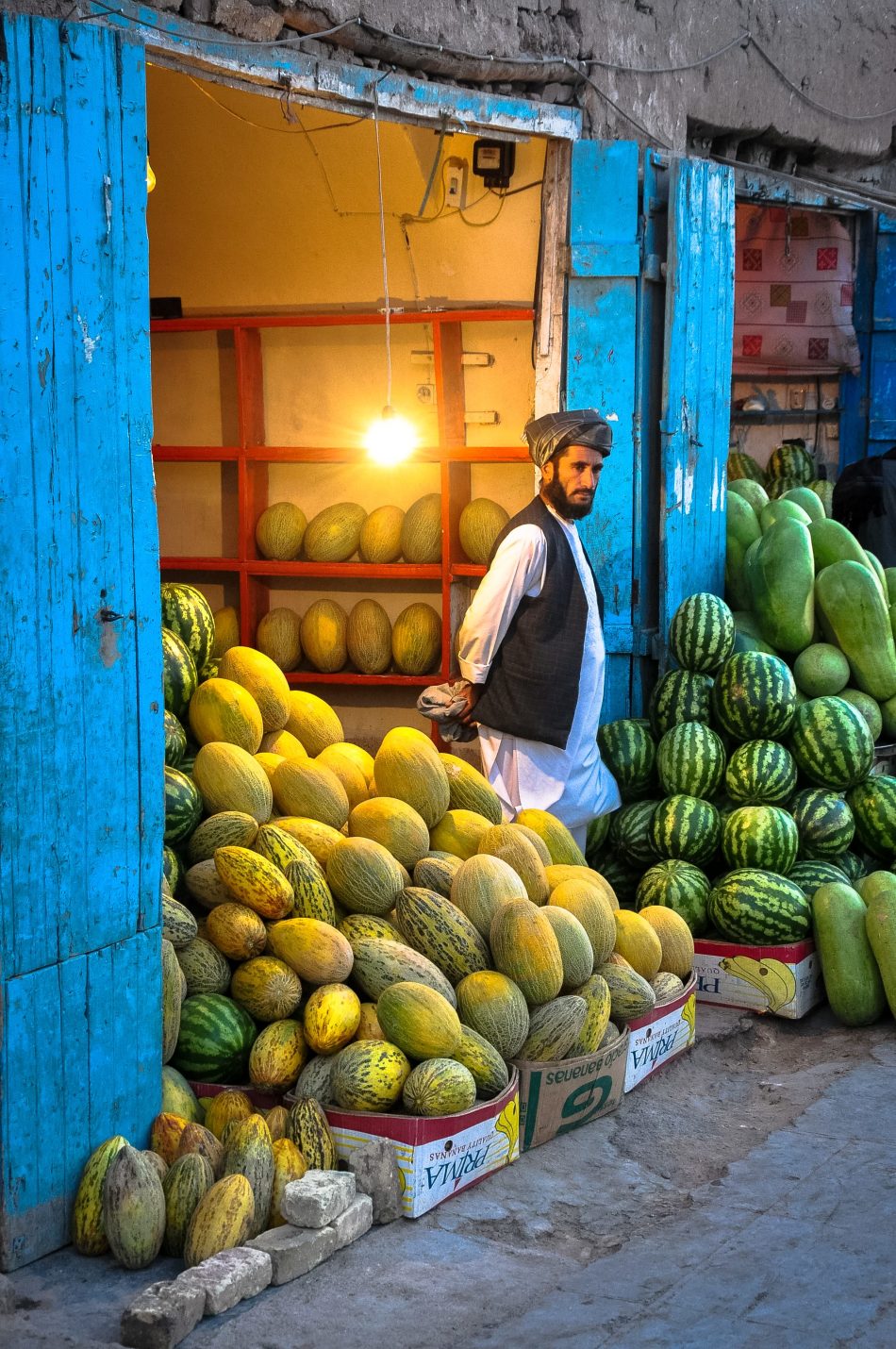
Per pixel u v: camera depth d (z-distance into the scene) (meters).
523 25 5.76
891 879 5.52
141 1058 3.74
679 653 6.09
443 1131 3.79
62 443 3.40
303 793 4.59
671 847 5.69
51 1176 3.50
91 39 3.40
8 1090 3.37
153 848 3.74
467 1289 3.42
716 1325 3.22
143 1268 3.46
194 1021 3.99
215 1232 3.41
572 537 5.38
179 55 4.19
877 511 7.50
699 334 6.48
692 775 5.82
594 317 6.21
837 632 6.41
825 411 9.51
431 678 7.07
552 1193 3.99
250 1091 3.95
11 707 3.31
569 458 5.25
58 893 3.46
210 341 7.52
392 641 7.19
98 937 3.58
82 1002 3.55
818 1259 3.55
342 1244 3.56
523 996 4.17
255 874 4.06
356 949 4.07
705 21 6.94
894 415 9.29
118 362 3.54
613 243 6.13
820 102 8.04
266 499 7.59
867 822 6.01
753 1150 4.28
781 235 8.98
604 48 6.21
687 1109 4.65
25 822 3.36
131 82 3.52
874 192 8.30
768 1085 4.88
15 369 3.26
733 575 6.93
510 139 5.82
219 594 7.76
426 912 4.21
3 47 3.20
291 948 4.00
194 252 7.20
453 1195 3.89
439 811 4.75
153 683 3.71
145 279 3.61
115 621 3.58
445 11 5.33
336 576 7.33
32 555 3.34
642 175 6.20
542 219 6.25
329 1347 3.13
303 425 7.41
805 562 6.38
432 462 7.17
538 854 4.62
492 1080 3.98
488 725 5.35
